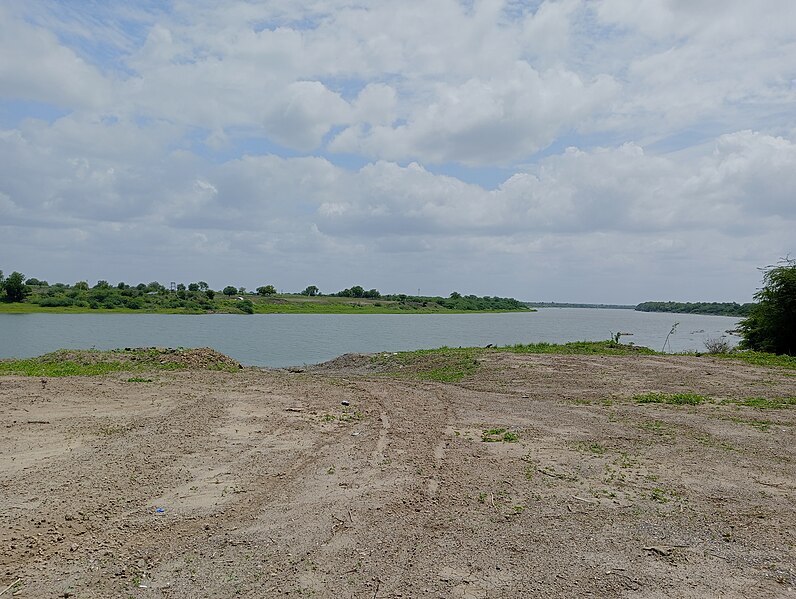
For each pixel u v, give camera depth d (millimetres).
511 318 118875
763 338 26812
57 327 55719
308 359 34469
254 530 5945
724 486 7445
